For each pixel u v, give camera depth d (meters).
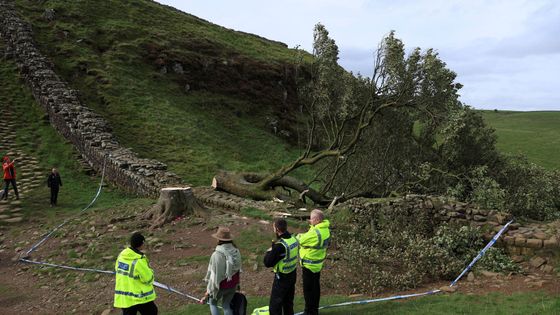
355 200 14.99
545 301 8.30
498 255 11.24
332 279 10.27
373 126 20.69
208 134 34.50
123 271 7.04
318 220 7.60
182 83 39.53
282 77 46.72
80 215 18.00
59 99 28.81
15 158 24.59
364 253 11.04
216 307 7.32
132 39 41.38
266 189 19.17
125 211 17.17
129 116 32.03
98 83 34.12
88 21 41.44
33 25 37.72
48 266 13.08
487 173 18.33
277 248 7.00
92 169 24.66
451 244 11.88
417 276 10.40
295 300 9.08
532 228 12.36
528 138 55.69
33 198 20.95
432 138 20.45
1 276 12.88
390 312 8.06
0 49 34.06
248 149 35.38
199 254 12.48
